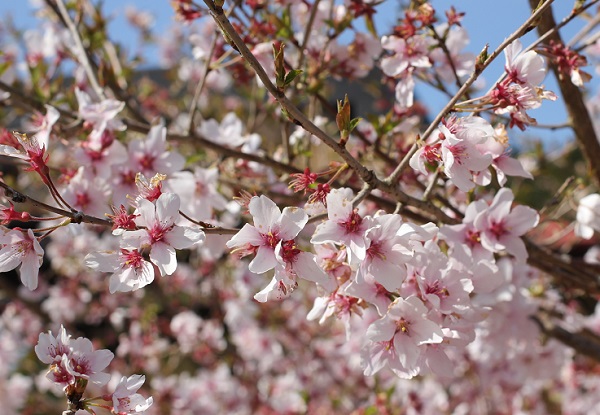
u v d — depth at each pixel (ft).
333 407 3.01
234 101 4.24
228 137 2.08
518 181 2.67
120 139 1.90
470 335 1.34
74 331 4.08
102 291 4.04
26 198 1.23
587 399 3.16
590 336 2.33
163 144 1.73
